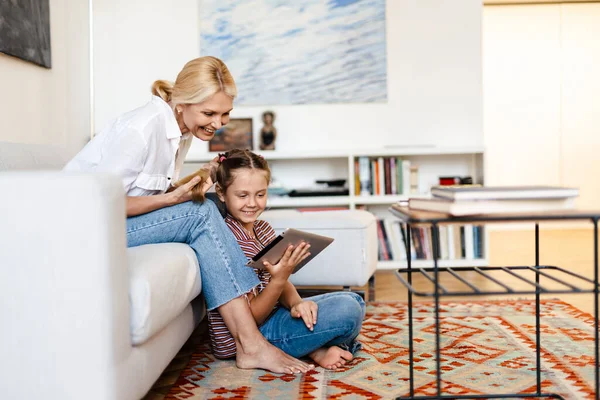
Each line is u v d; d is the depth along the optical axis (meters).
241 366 1.67
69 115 3.28
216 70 1.68
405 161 3.81
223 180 1.72
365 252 2.48
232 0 3.96
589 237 5.32
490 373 1.60
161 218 1.57
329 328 1.65
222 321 1.72
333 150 3.72
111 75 3.96
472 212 1.17
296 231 1.48
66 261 1.08
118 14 3.95
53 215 1.08
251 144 3.94
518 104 5.93
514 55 5.91
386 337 2.04
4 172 1.12
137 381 1.20
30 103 2.79
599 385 1.25
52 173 1.10
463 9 3.95
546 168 5.94
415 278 3.38
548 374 1.58
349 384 1.52
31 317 1.09
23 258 1.08
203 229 1.59
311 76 3.97
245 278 1.64
